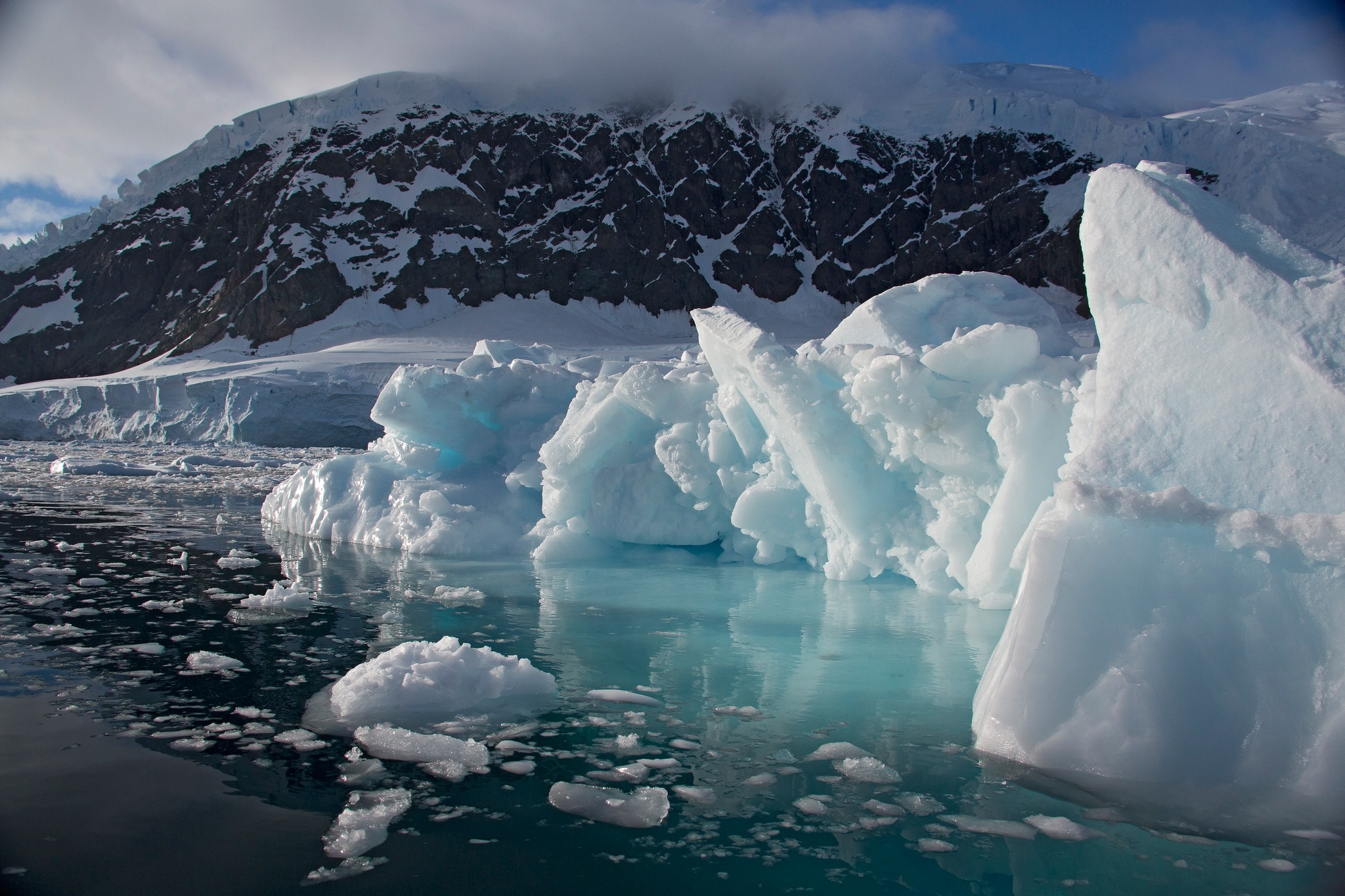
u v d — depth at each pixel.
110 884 1.58
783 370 4.74
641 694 2.83
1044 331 5.38
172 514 8.23
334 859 1.71
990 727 2.33
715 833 1.88
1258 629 2.11
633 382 5.79
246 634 3.56
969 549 4.40
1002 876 1.70
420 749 2.29
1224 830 1.85
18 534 6.61
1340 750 1.93
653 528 5.89
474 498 6.47
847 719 2.63
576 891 1.61
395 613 4.04
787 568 5.51
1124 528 2.31
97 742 2.31
